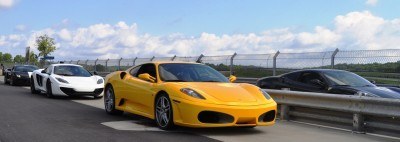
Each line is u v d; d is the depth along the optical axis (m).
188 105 6.39
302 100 8.19
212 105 6.27
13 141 5.73
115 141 5.82
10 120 7.69
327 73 9.80
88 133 6.43
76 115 8.73
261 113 6.51
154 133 6.55
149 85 7.47
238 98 6.53
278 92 8.66
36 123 7.39
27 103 11.09
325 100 7.70
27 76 19.83
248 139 6.25
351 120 7.32
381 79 13.45
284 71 16.75
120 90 8.52
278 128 7.42
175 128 6.90
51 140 5.83
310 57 15.84
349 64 14.52
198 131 6.79
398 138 6.54
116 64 28.53
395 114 6.42
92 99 13.03
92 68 32.59
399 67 12.94
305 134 6.82
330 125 7.75
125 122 7.77
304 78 10.19
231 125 6.30
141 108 7.80
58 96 13.89
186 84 6.89
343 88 8.77
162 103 6.97
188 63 8.11
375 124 6.93
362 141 6.29
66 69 13.93
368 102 6.84
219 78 7.77
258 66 17.98
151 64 8.01
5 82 21.94
